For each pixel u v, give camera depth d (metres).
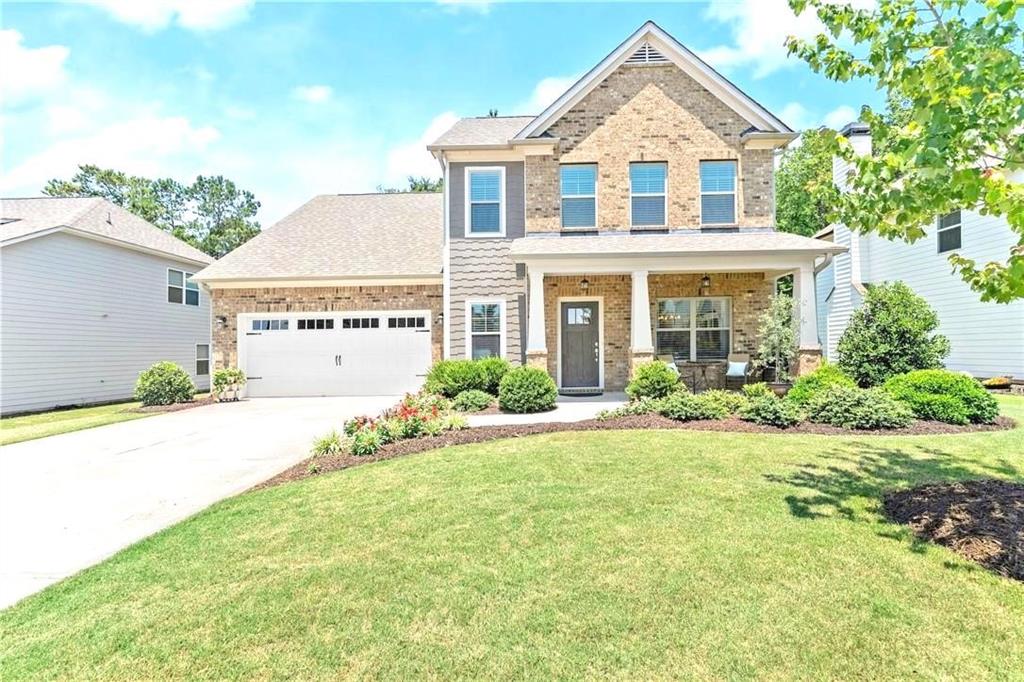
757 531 3.97
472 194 13.85
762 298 13.53
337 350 15.44
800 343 11.08
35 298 15.20
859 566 3.38
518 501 4.80
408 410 8.27
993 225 13.09
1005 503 4.22
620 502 4.69
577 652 2.60
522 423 8.83
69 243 16.20
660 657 2.54
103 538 4.41
